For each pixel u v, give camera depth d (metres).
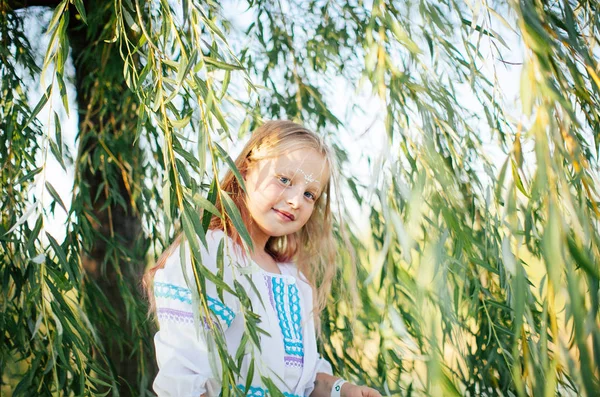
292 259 1.37
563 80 0.92
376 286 1.38
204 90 0.90
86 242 1.64
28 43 1.85
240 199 1.17
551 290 0.70
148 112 0.93
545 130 0.72
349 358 1.74
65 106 0.94
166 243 0.86
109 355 1.86
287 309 1.18
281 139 1.13
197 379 0.95
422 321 0.73
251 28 1.98
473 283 1.36
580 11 1.26
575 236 0.73
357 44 1.98
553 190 0.71
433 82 0.93
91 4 1.87
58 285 1.11
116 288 1.91
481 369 1.54
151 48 0.95
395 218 0.74
